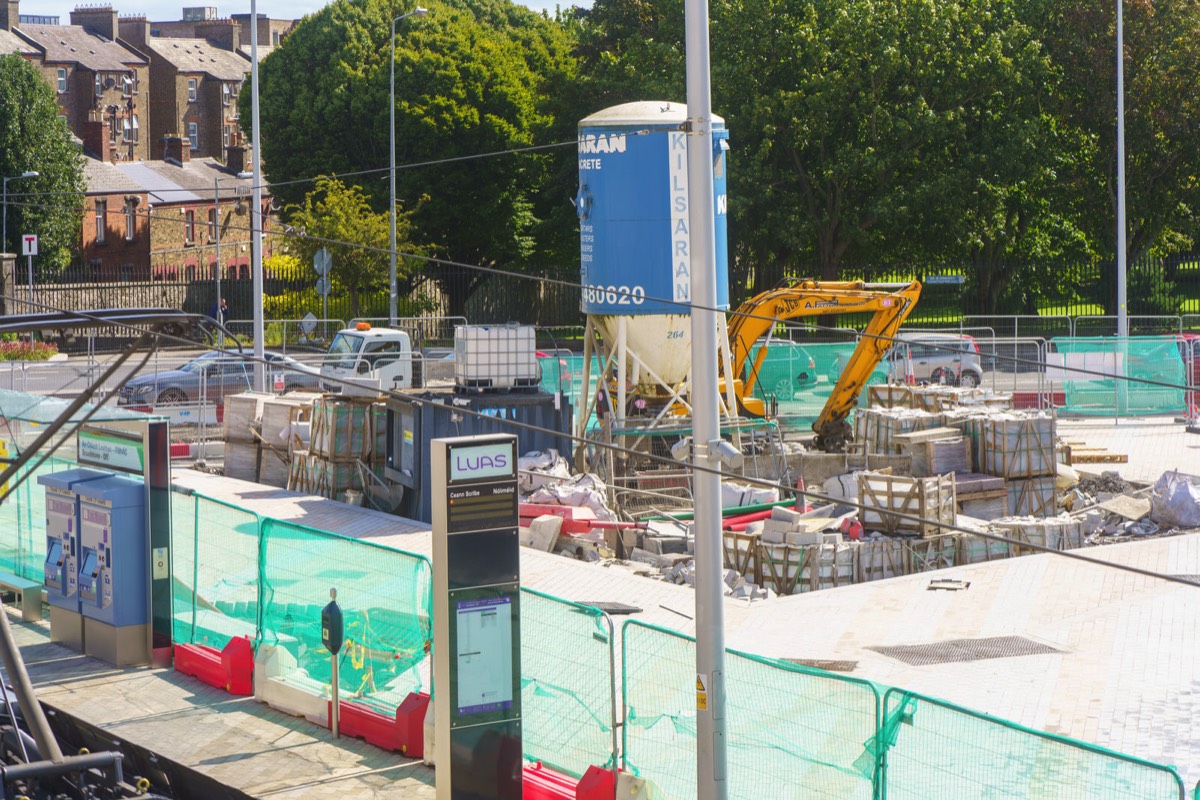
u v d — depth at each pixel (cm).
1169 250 6209
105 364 3772
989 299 5466
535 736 1152
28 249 5156
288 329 5431
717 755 962
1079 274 5559
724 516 2164
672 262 2297
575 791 1059
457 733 1028
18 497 1722
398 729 1195
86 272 6431
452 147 6022
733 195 4884
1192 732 1173
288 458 2491
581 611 1105
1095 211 5541
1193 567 1802
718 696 962
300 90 6338
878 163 4797
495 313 5909
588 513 2028
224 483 2459
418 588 1213
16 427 1969
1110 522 2148
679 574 1852
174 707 1332
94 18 9344
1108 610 1598
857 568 1806
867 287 2656
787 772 973
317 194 6169
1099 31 5216
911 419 2334
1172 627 1521
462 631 1027
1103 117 5259
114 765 902
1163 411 3281
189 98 9856
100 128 7600
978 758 862
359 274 5319
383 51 6166
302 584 1344
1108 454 2648
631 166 2283
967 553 1917
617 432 2267
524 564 1869
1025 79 4916
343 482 2297
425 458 2120
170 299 5762
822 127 4772
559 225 5631
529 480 2134
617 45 5566
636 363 2356
